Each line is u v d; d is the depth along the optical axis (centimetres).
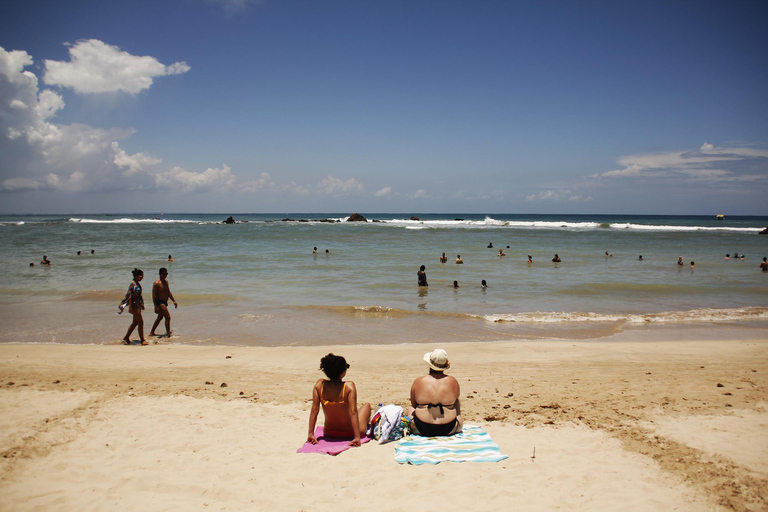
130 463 454
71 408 604
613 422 556
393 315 1397
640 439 502
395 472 434
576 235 5406
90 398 648
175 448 490
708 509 364
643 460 452
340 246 3900
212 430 542
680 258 2633
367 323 1304
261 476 429
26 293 1691
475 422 566
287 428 552
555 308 1516
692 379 769
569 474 425
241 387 730
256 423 567
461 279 2112
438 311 1448
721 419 560
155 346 1053
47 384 720
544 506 374
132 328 1083
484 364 902
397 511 371
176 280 2041
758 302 1623
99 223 8944
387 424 509
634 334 1196
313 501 386
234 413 602
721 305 1571
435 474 429
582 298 1688
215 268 2452
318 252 3341
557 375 812
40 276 2127
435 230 6506
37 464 449
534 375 813
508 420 571
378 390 725
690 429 529
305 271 2347
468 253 3322
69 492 400
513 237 5050
